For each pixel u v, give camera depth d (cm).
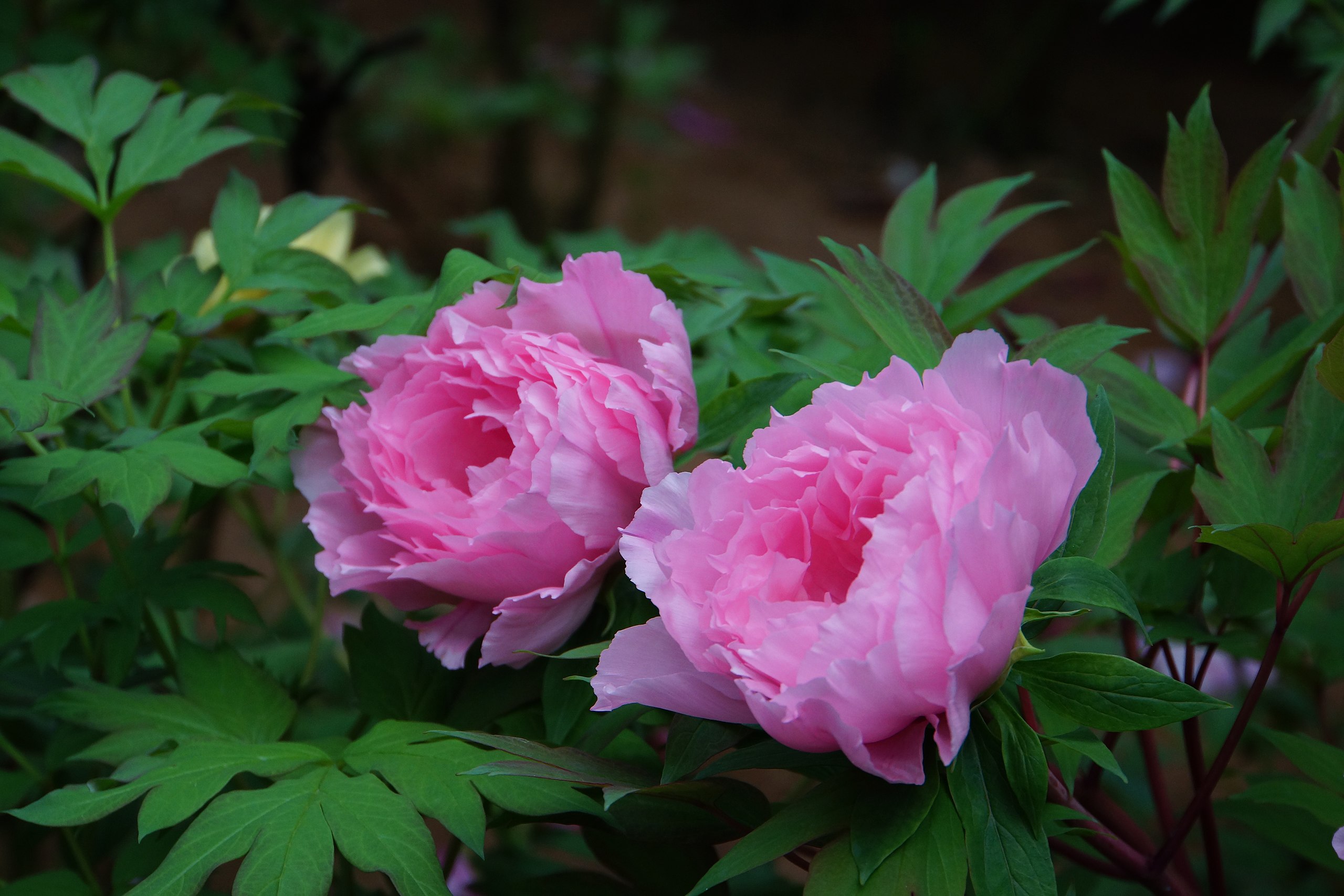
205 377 103
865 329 109
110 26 164
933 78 782
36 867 121
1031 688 84
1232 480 90
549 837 129
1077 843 98
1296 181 102
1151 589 99
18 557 107
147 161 110
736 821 89
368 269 131
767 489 84
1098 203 607
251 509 125
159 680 110
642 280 92
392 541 94
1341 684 218
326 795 89
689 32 893
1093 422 87
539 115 477
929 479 81
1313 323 99
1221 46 871
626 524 90
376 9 736
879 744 82
